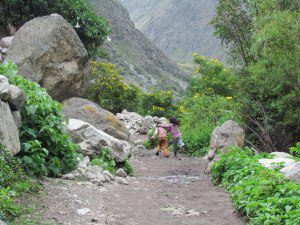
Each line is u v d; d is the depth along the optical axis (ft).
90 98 71.87
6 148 19.52
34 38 40.04
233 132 33.63
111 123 40.86
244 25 51.42
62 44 41.27
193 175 32.22
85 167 26.13
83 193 21.97
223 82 75.15
